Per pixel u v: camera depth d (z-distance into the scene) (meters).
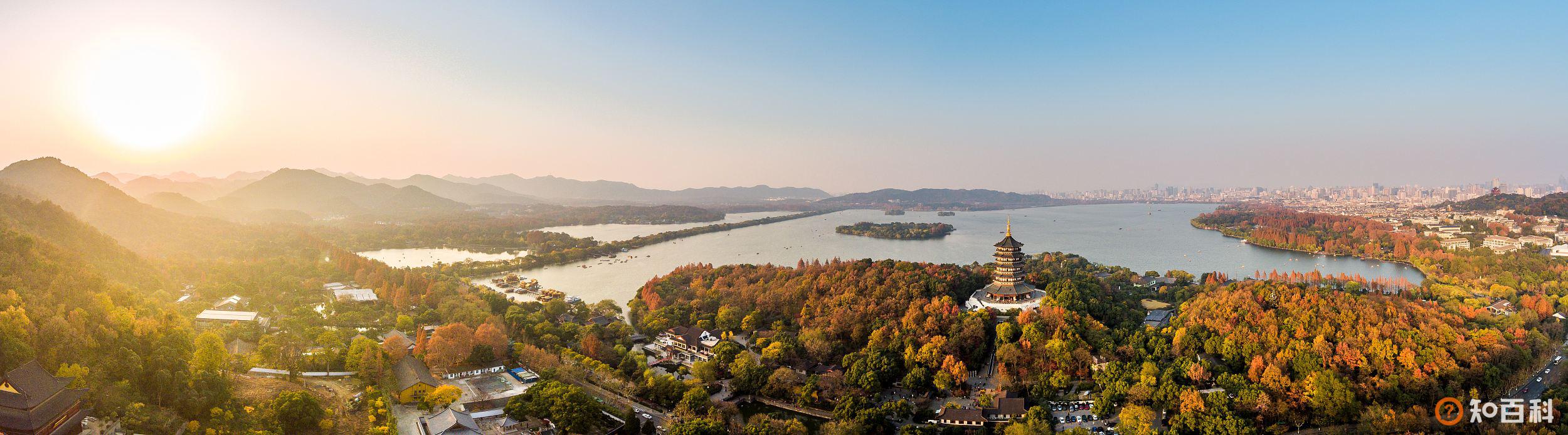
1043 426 187.62
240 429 161.12
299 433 165.50
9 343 159.25
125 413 152.75
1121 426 191.25
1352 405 191.75
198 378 172.12
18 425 129.75
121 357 172.50
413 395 195.12
